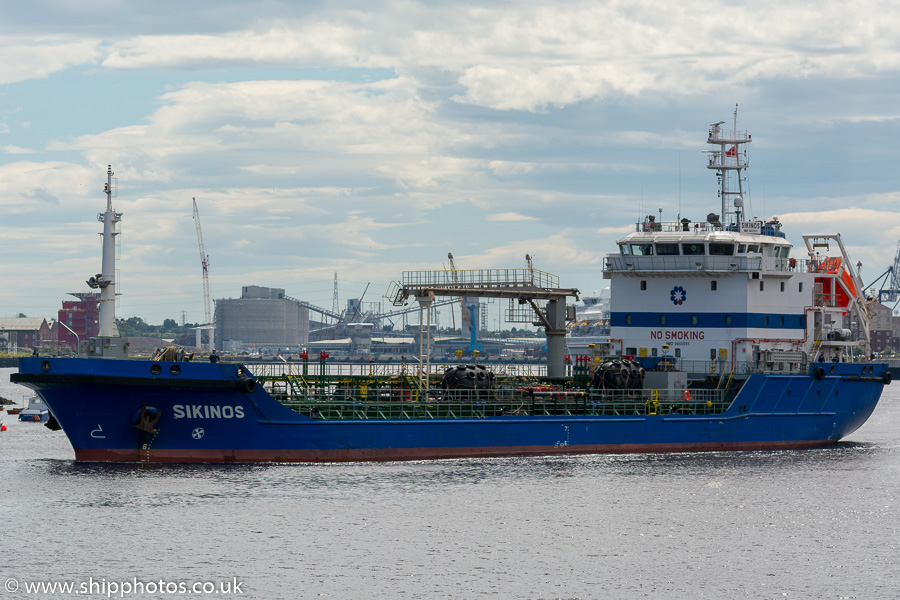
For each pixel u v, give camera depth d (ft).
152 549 362.94
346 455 495.82
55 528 384.47
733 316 577.43
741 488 477.36
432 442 511.40
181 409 468.34
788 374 589.73
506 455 527.81
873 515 431.84
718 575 350.64
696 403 567.59
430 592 328.49
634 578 345.51
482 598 324.60
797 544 387.55
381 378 556.10
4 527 385.09
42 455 563.07
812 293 609.42
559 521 408.05
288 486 447.01
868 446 636.48
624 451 552.00
